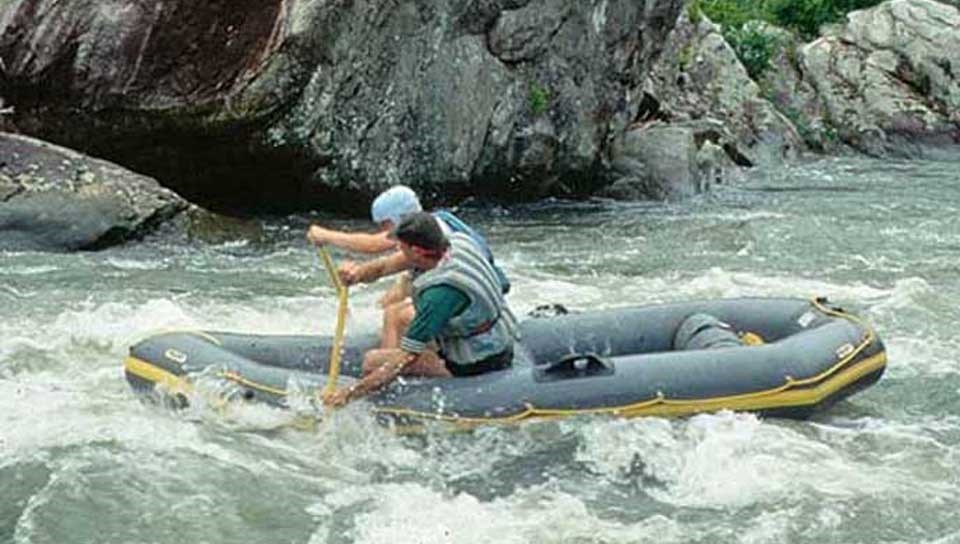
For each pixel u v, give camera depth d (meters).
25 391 20.28
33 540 15.53
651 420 18.75
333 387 18.73
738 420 18.88
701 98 59.03
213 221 34.84
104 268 30.52
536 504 16.72
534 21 43.16
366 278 19.44
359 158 39.72
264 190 39.94
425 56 40.69
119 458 17.58
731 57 60.78
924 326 25.73
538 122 44.25
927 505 16.73
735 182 51.91
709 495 17.00
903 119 64.25
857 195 48.28
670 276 31.22
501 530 15.93
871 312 26.88
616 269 32.19
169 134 38.03
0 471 17.09
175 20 37.34
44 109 38.31
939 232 38.22
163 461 17.55
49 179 33.31
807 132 63.62
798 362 19.36
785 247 35.38
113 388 20.67
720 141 55.00
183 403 19.00
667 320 21.19
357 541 15.65
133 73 37.62
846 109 64.75
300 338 20.50
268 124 37.81
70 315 25.33
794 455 18.08
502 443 18.25
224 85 37.69
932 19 66.06
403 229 18.31
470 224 39.69
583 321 21.12
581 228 39.03
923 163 61.28
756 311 21.31
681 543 15.64
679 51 59.81
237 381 18.94
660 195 46.53
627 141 48.53
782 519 16.28
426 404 18.50
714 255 34.12
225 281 29.53
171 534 15.73
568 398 18.72
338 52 38.31
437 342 18.97
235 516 16.19
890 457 18.34
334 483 17.23
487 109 42.81
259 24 37.69
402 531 15.90
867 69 65.75
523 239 36.84
